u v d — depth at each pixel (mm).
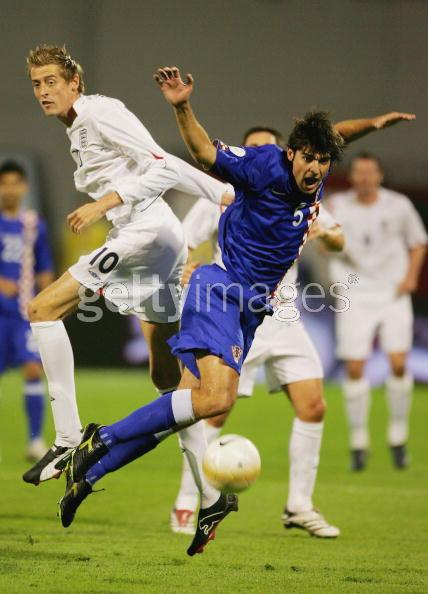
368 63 72375
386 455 40062
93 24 72688
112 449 19469
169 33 72688
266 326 25109
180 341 19438
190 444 20719
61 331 20297
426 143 71438
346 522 26312
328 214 25625
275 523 26281
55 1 72688
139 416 19203
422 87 72000
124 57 72750
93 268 20453
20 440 40625
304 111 72562
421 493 31109
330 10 72438
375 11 72312
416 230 38906
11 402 52469
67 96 20891
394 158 71312
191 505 24828
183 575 19109
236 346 19359
